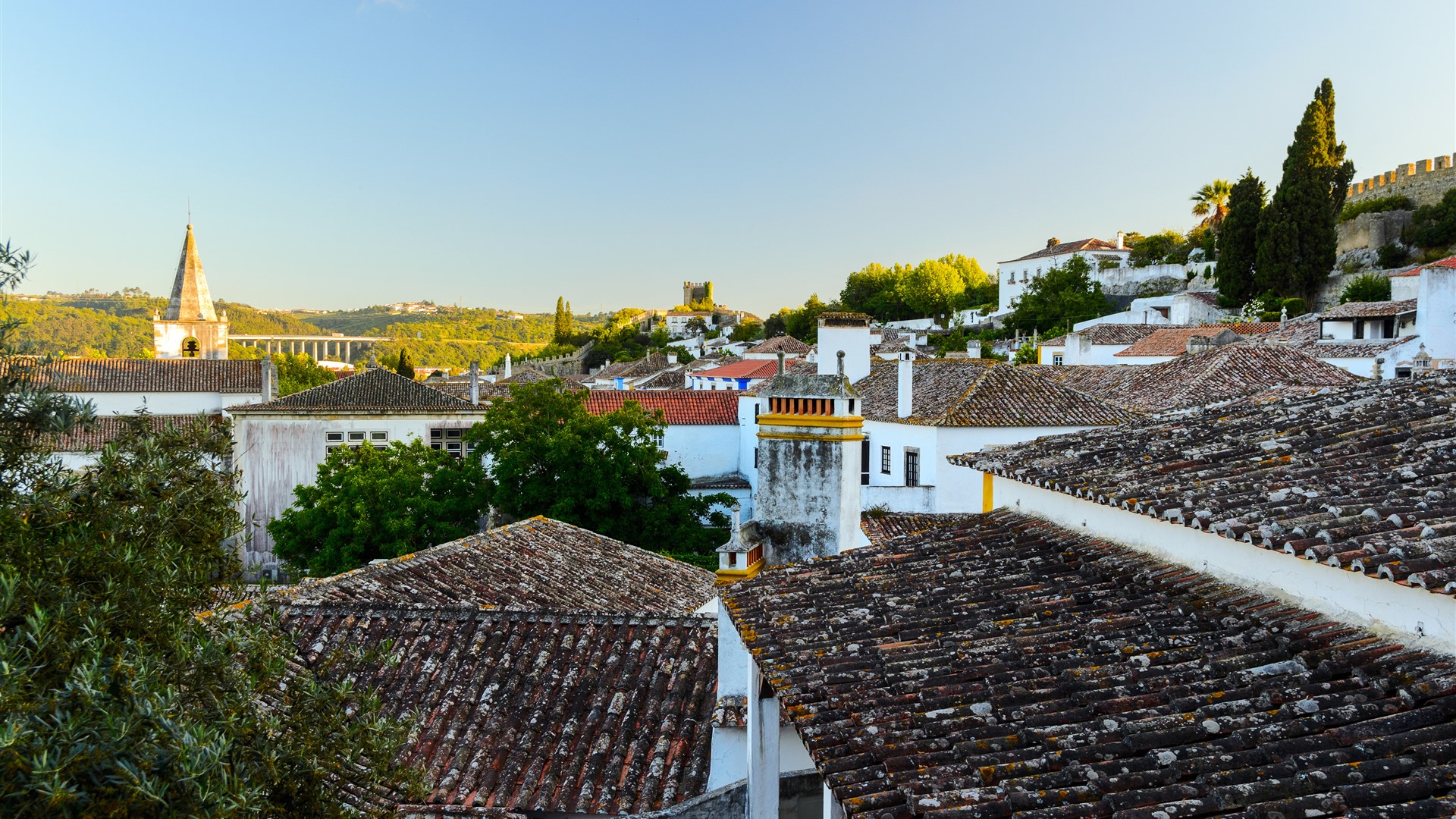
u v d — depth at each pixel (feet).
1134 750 18.13
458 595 50.19
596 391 164.76
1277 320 215.10
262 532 122.01
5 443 18.40
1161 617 23.85
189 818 14.93
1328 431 29.25
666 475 109.40
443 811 31.35
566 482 100.12
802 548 39.93
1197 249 305.12
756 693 31.42
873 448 110.11
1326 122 230.68
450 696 37.09
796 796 34.01
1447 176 240.73
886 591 29.60
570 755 34.40
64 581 17.01
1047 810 16.42
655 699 37.22
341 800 22.84
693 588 61.87
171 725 15.47
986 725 19.93
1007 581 28.55
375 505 91.81
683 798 32.37
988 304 379.35
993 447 40.09
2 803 13.88
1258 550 23.58
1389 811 15.01
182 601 19.63
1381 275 217.77
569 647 40.19
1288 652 20.65
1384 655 19.21
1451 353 146.10
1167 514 25.36
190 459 21.02
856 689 22.57
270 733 21.20
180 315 261.03
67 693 15.08
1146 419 38.45
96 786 14.61
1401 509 21.34
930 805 16.94
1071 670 21.74
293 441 123.85
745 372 211.61
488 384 178.81
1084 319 289.12
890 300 409.08
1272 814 15.35
